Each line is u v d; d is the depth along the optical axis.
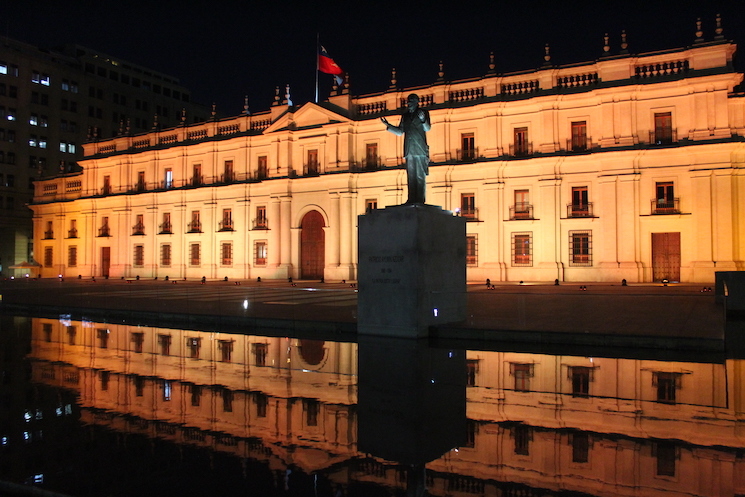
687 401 6.34
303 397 6.70
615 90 30.34
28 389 7.25
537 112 32.72
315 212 39.75
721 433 5.19
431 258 11.45
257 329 13.64
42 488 4.09
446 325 11.66
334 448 4.89
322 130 38.78
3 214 59.38
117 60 75.06
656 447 4.82
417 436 5.18
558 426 5.44
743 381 7.36
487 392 6.84
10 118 60.53
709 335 10.05
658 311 14.81
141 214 47.81
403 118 11.60
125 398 6.73
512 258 33.28
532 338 10.64
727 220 28.19
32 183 62.19
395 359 9.15
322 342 11.20
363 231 11.77
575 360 8.97
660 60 29.72
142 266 47.38
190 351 10.41
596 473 4.27
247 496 3.90
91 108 68.75
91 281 44.03
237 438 5.19
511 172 33.28
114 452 4.84
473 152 34.50
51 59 66.19
